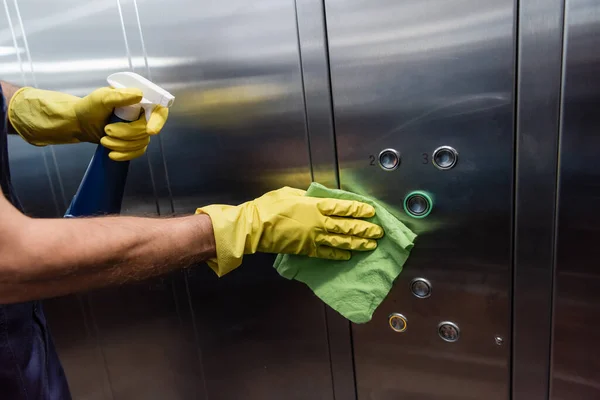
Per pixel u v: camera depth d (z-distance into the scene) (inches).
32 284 17.3
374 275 24.6
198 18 29.0
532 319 24.8
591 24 20.2
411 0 23.3
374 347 29.9
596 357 23.9
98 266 18.3
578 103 21.2
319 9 25.5
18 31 34.4
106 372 41.0
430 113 24.1
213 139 30.8
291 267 26.6
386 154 25.7
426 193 25.3
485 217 24.3
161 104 23.5
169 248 20.7
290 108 27.9
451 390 28.1
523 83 22.0
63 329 40.9
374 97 25.3
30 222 17.1
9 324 22.1
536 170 22.7
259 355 34.4
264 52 27.7
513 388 26.4
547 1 20.7
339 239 24.0
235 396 36.7
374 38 24.5
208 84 29.9
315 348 32.2
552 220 23.0
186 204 33.2
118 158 24.4
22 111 26.5
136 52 31.5
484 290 25.5
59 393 27.0
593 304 23.3
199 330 36.2
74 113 24.9
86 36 32.7
